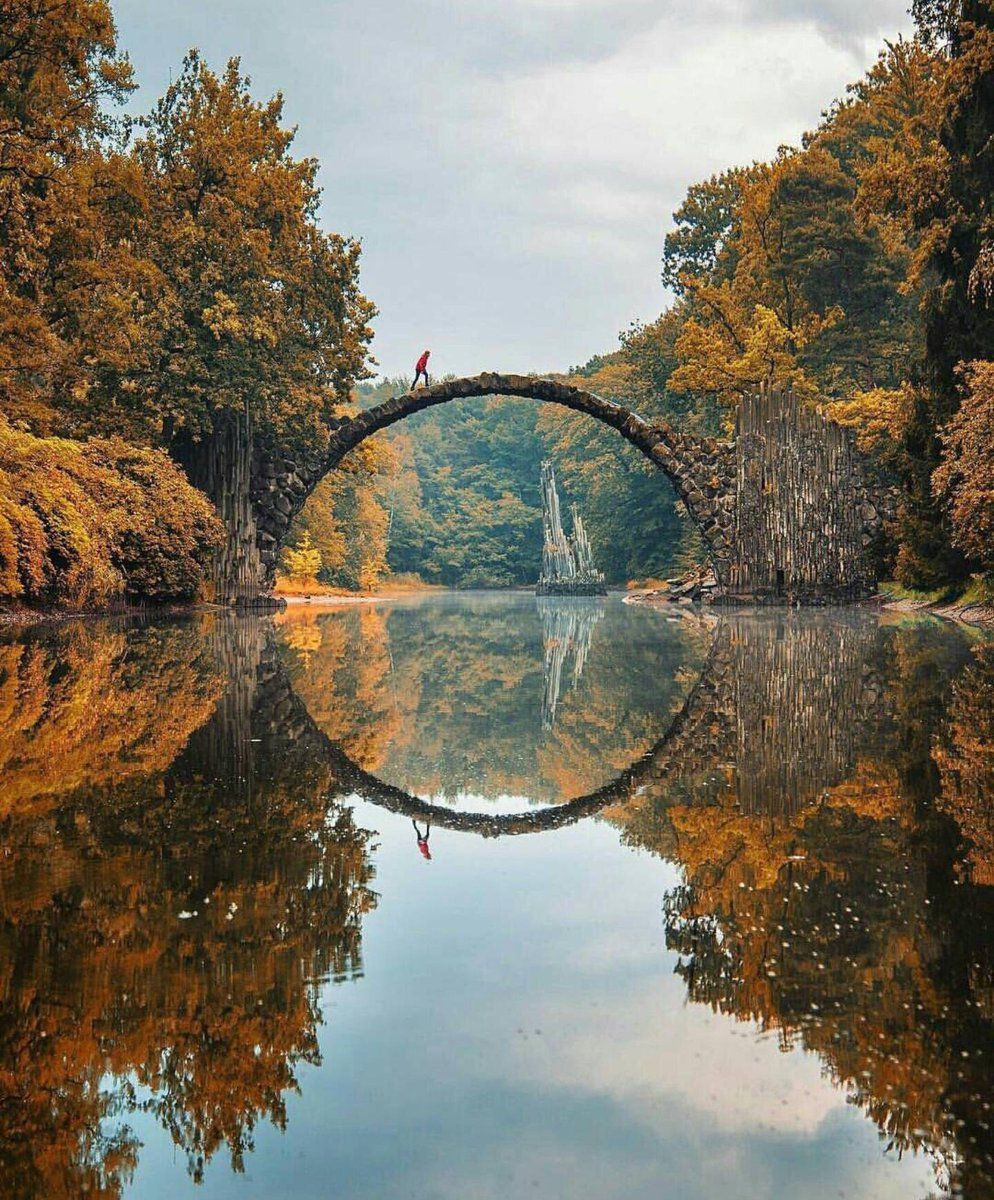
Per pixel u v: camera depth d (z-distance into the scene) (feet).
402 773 25.86
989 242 83.76
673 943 13.07
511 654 65.92
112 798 21.40
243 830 19.03
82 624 77.87
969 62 85.87
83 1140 8.64
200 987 11.60
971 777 23.24
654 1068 9.70
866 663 50.31
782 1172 7.98
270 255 117.60
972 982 11.55
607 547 271.69
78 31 88.17
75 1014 10.87
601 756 28.19
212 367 111.55
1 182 86.02
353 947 12.94
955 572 103.71
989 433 80.89
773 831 18.86
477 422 401.90
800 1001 11.14
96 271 99.45
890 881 15.55
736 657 56.75
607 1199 7.70
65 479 86.17
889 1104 9.08
